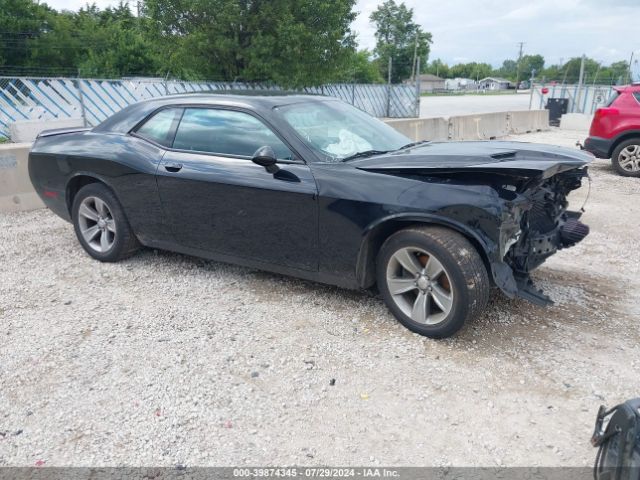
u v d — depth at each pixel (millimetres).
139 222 4754
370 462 2561
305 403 2986
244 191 4020
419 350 3498
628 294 4477
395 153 3990
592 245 5867
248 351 3512
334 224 3715
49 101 17500
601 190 9000
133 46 43562
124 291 4473
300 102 4398
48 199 5348
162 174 4426
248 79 19797
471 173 3410
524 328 3830
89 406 2963
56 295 4402
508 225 3281
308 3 19047
